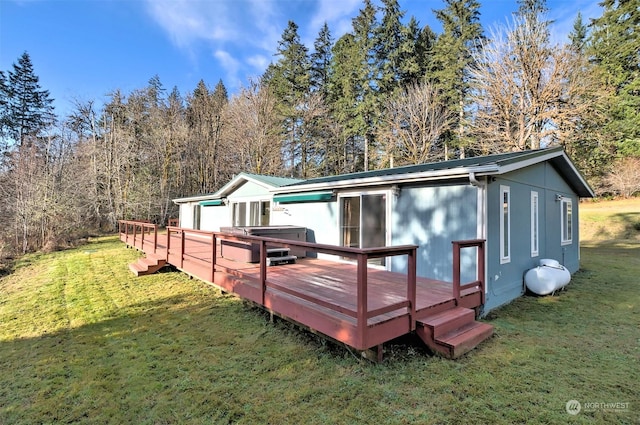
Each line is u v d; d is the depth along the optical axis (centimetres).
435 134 2103
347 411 295
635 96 2038
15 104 3064
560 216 880
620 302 628
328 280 592
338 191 845
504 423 274
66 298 709
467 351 405
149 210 2386
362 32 2470
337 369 371
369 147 2556
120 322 553
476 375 351
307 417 288
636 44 2064
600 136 1916
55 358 422
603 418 279
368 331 351
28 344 473
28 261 1245
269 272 673
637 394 315
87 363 405
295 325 505
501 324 504
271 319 523
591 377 347
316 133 2745
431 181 634
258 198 1179
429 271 633
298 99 2730
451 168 564
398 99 2262
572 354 400
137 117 2583
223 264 767
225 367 384
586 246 1594
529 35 1684
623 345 427
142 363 399
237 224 1324
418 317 417
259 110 2483
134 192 2353
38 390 346
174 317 571
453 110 2197
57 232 1727
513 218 647
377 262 744
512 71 1722
